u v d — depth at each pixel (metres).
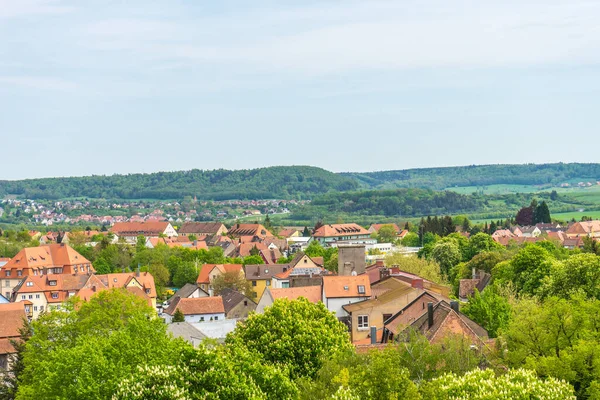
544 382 56.03
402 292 113.69
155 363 64.31
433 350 63.69
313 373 74.19
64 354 69.12
